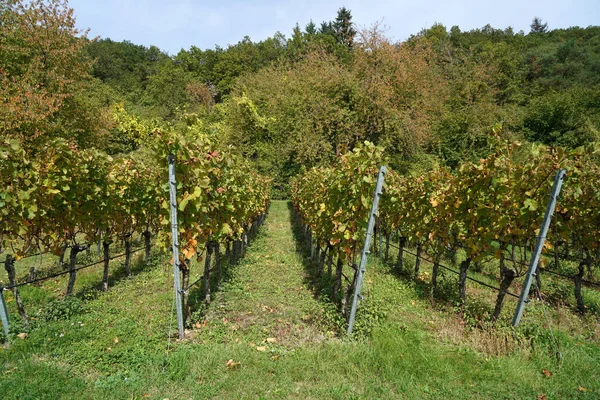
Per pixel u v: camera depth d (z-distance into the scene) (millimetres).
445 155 24531
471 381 3707
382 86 21766
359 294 4656
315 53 28469
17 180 4605
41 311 5262
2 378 3506
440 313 5637
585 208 5887
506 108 30547
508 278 4965
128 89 54562
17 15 17344
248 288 6852
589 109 28672
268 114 30219
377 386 3543
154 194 8039
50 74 17234
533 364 4004
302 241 12133
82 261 9062
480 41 54750
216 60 59531
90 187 6086
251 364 3914
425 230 7289
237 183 7449
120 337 4484
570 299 6492
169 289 6750
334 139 23000
